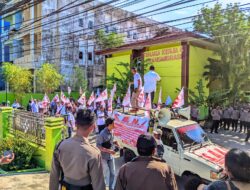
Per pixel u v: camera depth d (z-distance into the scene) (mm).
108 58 25109
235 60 18281
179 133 8031
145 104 10414
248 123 15961
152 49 21125
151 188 2816
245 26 17953
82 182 3141
